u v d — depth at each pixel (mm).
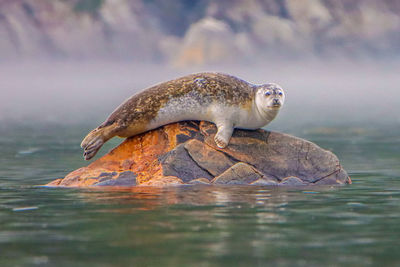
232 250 19953
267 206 27312
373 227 23297
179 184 33062
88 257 19188
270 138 35531
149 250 19953
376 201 28906
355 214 25734
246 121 35250
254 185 33281
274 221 24234
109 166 34688
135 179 33656
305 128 90938
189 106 34906
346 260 18906
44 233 22312
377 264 18516
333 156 35344
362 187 33438
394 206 27641
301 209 26750
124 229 22781
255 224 23672
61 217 25062
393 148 60625
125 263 18562
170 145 34875
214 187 32344
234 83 35688
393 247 20391
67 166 45938
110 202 28203
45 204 28016
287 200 28922
